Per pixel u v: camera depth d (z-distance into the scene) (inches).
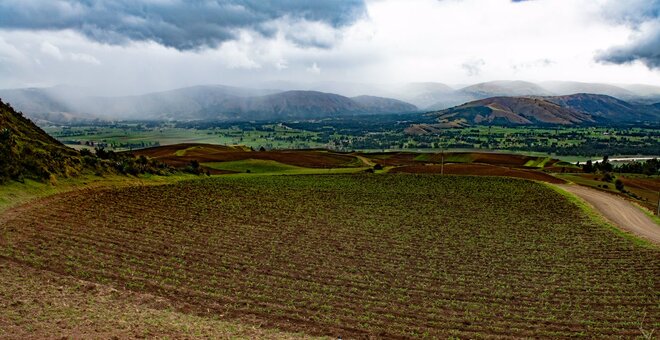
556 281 1583.4
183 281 1406.3
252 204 2792.8
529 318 1261.1
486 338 1127.0
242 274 1509.6
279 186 3627.0
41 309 1043.3
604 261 1839.3
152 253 1668.3
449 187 3786.9
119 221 2108.8
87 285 1280.8
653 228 2637.8
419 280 1540.4
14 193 2281.0
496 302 1371.8
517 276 1622.8
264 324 1141.1
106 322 999.0
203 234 2000.5
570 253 1947.6
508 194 3489.2
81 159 3169.3
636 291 1502.2
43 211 2146.9
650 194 4830.2
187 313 1170.6
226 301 1273.4
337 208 2802.7
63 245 1665.8
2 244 1604.3
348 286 1451.8
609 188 4557.1
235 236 2003.0
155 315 1101.1
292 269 1590.8
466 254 1888.5
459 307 1314.0
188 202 2711.6
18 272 1337.4
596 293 1477.6
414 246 1982.0
